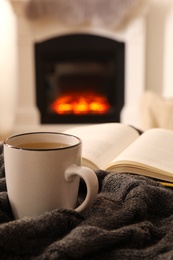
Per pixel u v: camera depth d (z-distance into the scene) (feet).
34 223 1.66
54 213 1.73
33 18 11.24
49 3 11.14
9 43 10.27
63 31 11.61
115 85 12.12
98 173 2.31
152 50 11.78
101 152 2.74
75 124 12.16
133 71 11.80
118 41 11.76
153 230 1.84
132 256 1.59
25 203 1.85
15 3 11.18
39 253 1.63
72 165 1.87
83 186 2.23
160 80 11.94
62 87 12.34
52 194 1.84
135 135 3.24
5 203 1.93
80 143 1.94
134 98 11.95
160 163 2.55
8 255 1.60
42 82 11.96
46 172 1.81
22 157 1.80
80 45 11.80
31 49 11.59
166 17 11.52
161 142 2.85
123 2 11.03
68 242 1.53
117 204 2.02
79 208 1.86
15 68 10.73
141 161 2.54
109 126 3.30
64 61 12.02
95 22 11.37
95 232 1.61
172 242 1.71
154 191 2.09
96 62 12.08
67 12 11.23
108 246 1.63
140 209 1.90
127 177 2.21
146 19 11.55
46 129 11.90
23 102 11.88
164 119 5.93
